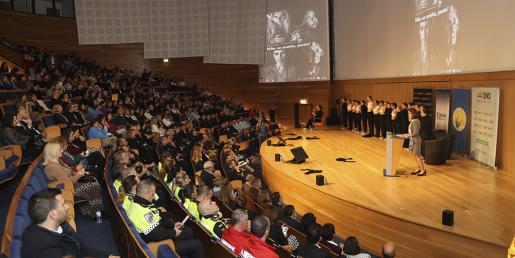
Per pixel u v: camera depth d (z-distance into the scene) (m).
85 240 4.82
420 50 11.56
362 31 15.52
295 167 9.50
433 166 9.05
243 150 14.05
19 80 12.34
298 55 18.59
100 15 18.80
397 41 12.89
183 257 4.32
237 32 19.20
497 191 7.02
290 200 8.69
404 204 6.51
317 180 7.84
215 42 19.38
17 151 6.47
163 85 19.11
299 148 10.12
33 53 16.94
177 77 20.98
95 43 18.81
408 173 8.49
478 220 5.75
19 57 16.14
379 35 14.16
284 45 18.80
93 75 16.75
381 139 13.45
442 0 10.28
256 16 18.97
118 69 18.86
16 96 10.79
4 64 13.41
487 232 5.33
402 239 5.99
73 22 19.47
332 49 18.72
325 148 11.98
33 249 2.87
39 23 18.78
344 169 9.09
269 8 18.91
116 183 5.60
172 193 6.14
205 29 19.31
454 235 5.39
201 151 9.97
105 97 13.79
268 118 20.97
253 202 6.86
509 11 7.91
